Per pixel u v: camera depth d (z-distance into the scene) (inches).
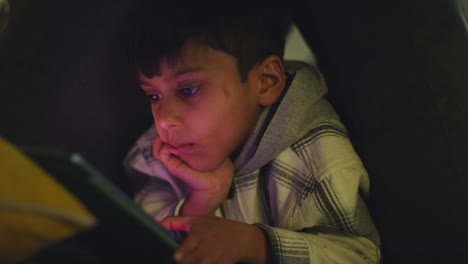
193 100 31.1
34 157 14.5
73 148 34.4
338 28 31.1
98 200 15.5
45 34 32.4
